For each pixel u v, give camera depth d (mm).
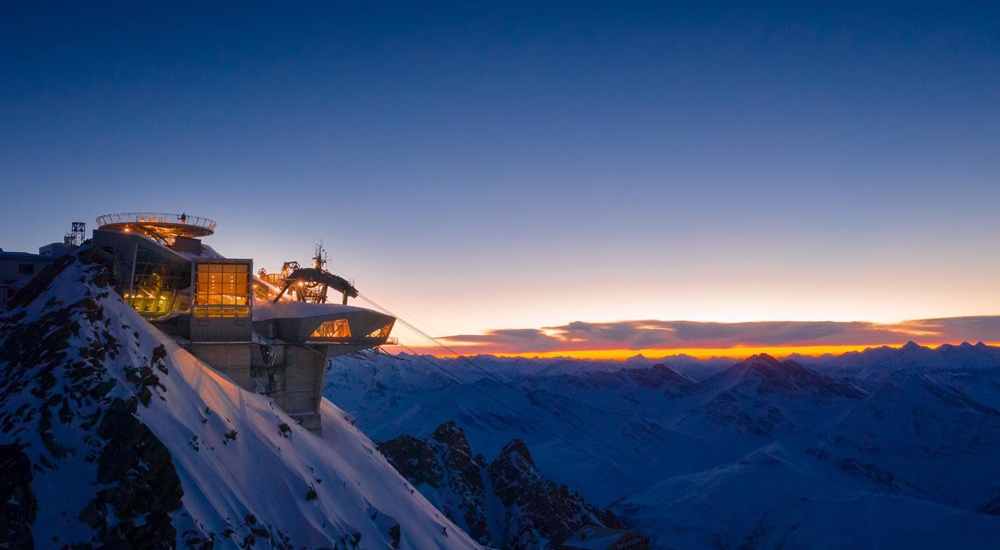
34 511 54938
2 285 94438
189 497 64500
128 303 94938
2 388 65188
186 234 113000
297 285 124812
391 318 116500
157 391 73312
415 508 106750
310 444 95875
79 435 60688
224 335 95375
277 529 73000
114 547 55781
